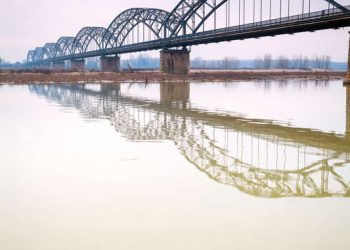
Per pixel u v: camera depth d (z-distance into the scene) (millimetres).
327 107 31672
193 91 52594
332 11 46969
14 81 73812
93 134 18938
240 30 63125
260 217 8734
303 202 9719
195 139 17844
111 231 8000
